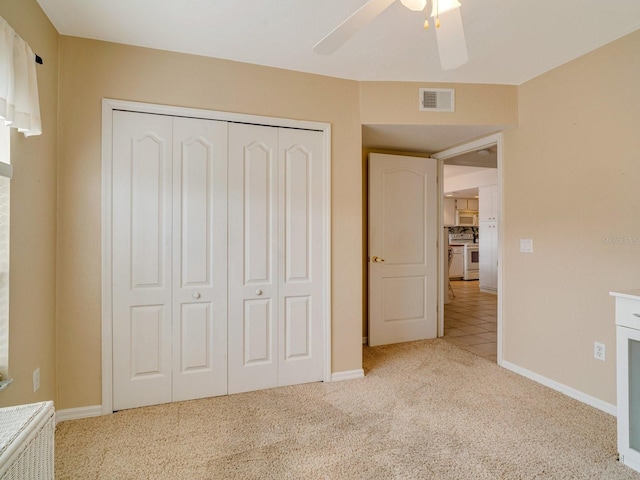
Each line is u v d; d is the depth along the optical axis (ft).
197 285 7.70
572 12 6.11
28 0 5.55
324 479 5.14
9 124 4.56
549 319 8.39
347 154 8.87
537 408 7.30
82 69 6.90
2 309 4.99
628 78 6.79
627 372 5.49
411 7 4.42
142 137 7.30
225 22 6.43
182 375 7.61
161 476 5.21
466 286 26.11
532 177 8.85
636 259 6.68
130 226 7.23
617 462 5.53
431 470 5.33
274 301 8.30
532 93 8.86
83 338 6.93
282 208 8.35
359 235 9.00
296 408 7.30
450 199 30.32
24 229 5.51
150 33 6.79
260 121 8.07
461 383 8.57
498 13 6.13
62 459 5.59
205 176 7.73
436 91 9.09
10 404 5.09
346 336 8.89
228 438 6.19
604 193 7.21
